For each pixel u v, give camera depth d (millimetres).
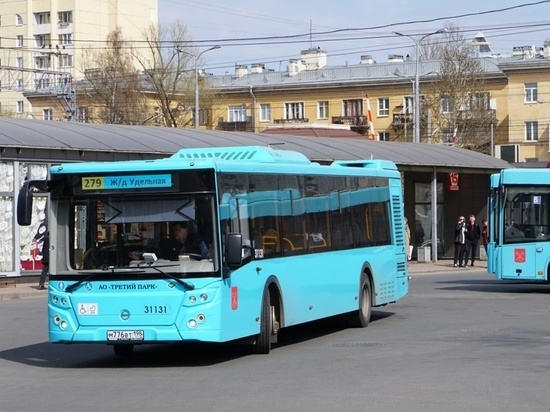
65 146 34062
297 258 17375
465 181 52156
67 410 11039
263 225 16172
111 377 13805
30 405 11461
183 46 77188
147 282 14445
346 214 19828
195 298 14328
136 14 112312
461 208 52062
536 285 33594
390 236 22375
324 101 95250
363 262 20484
